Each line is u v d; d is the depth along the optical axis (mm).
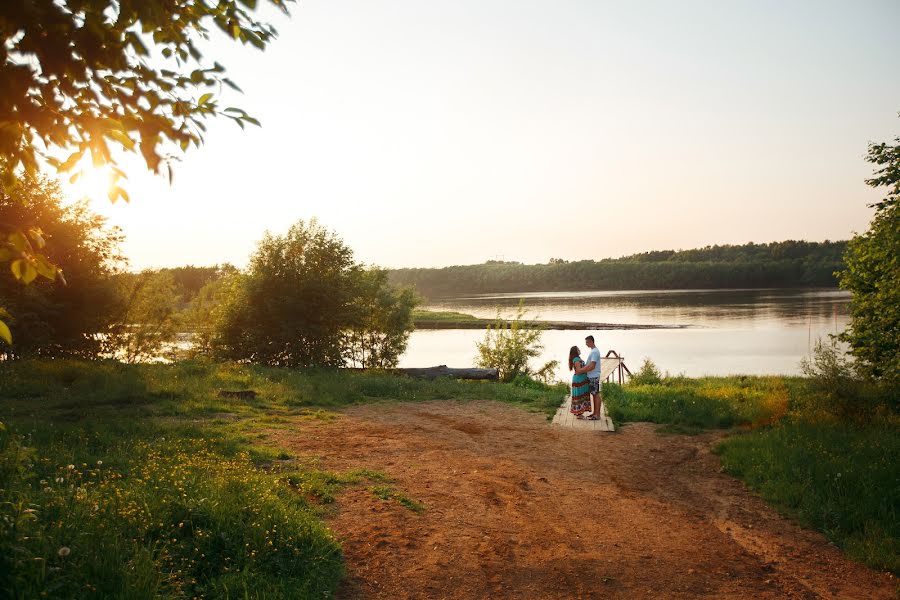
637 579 5426
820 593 5285
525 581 5273
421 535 6145
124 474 6688
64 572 3814
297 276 23984
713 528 6902
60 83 2715
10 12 2275
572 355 13766
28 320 17969
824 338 45562
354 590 4895
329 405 14484
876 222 12773
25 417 10031
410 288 26688
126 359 22031
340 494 7242
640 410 14266
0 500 4020
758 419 12672
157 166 2857
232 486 6246
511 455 10102
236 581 4500
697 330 55875
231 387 15492
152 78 2830
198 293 26281
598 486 8484
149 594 3840
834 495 7559
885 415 11727
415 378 20109
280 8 2977
